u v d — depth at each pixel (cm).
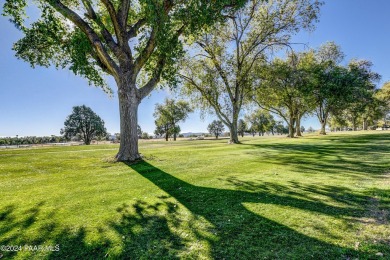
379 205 630
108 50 1836
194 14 1351
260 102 4316
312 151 1991
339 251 423
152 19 1274
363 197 697
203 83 3359
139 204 695
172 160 1561
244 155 1822
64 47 1650
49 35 1508
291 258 409
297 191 780
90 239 492
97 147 3169
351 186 819
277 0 2991
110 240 486
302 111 5144
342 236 476
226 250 440
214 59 3294
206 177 1030
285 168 1211
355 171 1077
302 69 3688
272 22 3025
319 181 906
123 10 1534
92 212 638
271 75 3491
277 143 3142
